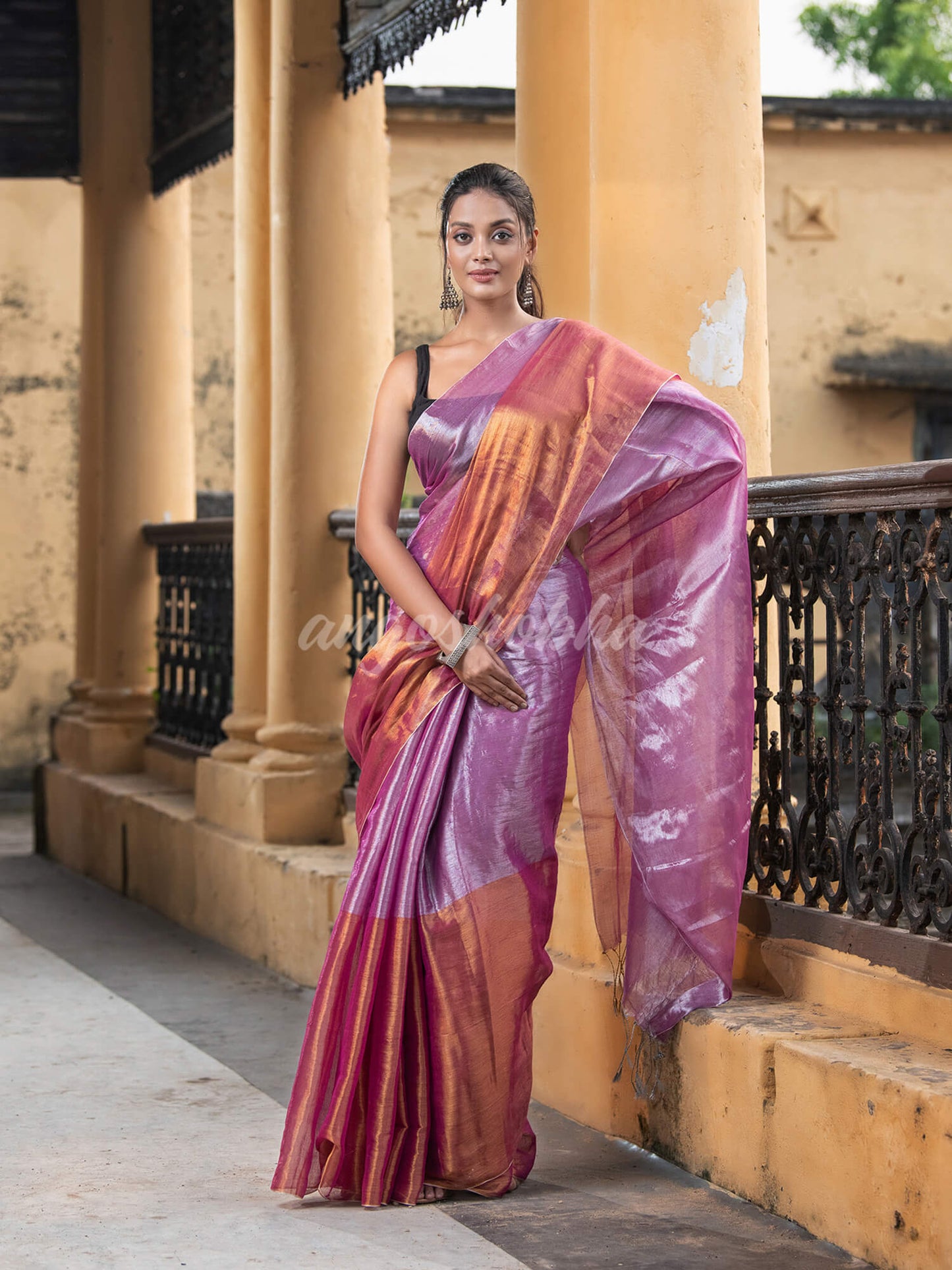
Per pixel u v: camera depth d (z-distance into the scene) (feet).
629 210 12.28
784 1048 9.98
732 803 10.95
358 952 10.35
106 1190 10.53
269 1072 13.88
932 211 39.42
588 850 11.45
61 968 18.16
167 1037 14.99
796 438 38.91
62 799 26.99
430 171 36.73
